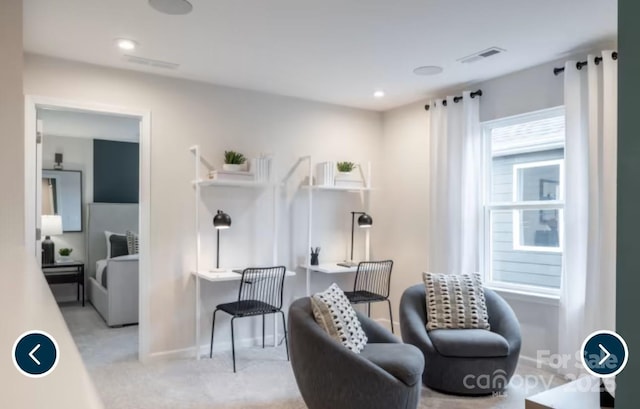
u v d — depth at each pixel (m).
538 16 2.75
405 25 2.87
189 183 4.01
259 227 4.39
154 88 3.85
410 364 2.57
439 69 3.73
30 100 3.36
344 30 2.95
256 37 3.06
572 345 3.32
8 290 0.87
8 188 2.08
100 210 6.56
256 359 3.94
